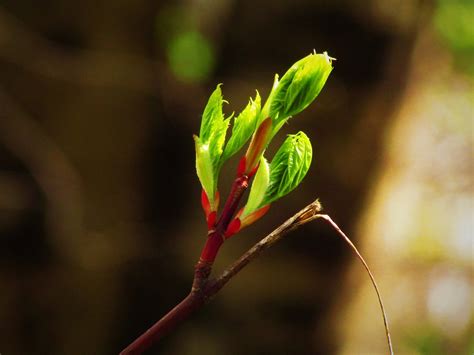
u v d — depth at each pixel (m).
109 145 1.53
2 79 1.42
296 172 0.54
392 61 1.58
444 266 2.76
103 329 1.58
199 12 1.59
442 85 2.38
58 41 1.46
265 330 1.64
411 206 2.27
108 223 1.54
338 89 1.55
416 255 2.69
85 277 1.52
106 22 1.48
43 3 1.43
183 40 1.59
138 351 0.52
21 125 1.44
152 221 1.61
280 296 1.62
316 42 1.56
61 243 1.48
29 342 1.51
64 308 1.53
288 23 1.56
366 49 1.55
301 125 1.54
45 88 1.45
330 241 1.62
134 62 1.52
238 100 1.59
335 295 1.66
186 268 1.62
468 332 2.75
